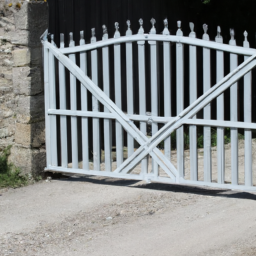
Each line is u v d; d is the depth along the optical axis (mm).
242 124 5594
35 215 5594
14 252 4594
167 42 5922
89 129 7961
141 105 6137
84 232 5035
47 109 6789
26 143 6852
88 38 7910
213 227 4988
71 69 6516
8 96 6984
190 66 5848
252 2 10039
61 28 7328
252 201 5742
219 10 10141
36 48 6750
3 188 6602
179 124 5906
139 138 6168
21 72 6773
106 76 6309
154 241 4707
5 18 6848
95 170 6527
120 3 8570
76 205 5883
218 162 5809
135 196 6117
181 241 4676
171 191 6266
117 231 5012
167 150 6055
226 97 9969
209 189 6328
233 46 5574
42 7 6746
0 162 7047
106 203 5906
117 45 6191
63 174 7215
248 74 5559
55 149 6832
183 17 10141
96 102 6395
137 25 8961
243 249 4430
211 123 5758
